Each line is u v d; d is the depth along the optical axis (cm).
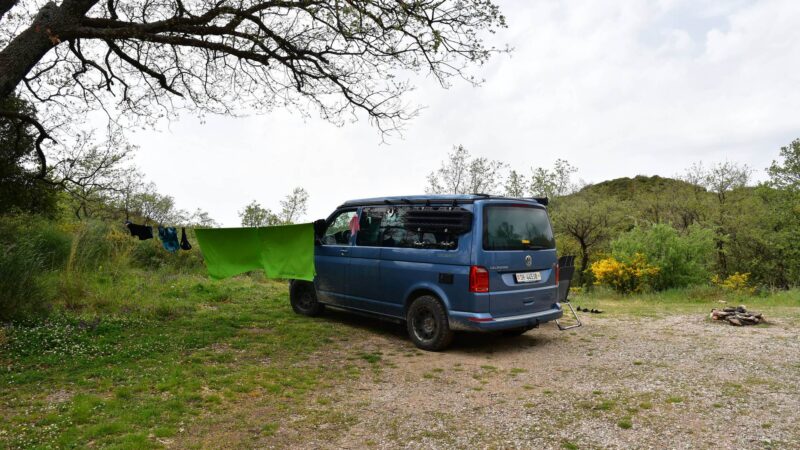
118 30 649
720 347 603
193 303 870
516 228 625
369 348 623
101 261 1041
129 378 464
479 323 570
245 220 1934
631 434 354
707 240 1560
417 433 364
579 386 469
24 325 611
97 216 1523
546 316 643
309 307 809
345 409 412
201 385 459
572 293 1745
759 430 353
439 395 449
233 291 1030
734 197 3319
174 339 616
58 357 512
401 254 657
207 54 927
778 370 498
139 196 1720
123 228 1320
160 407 395
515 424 379
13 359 499
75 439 330
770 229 2894
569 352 604
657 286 1519
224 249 614
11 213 1171
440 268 608
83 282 787
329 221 788
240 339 644
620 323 795
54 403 395
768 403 406
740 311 791
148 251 1275
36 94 941
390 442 348
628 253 1559
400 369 534
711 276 1705
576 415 394
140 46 890
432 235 628
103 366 498
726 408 398
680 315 866
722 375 488
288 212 1972
